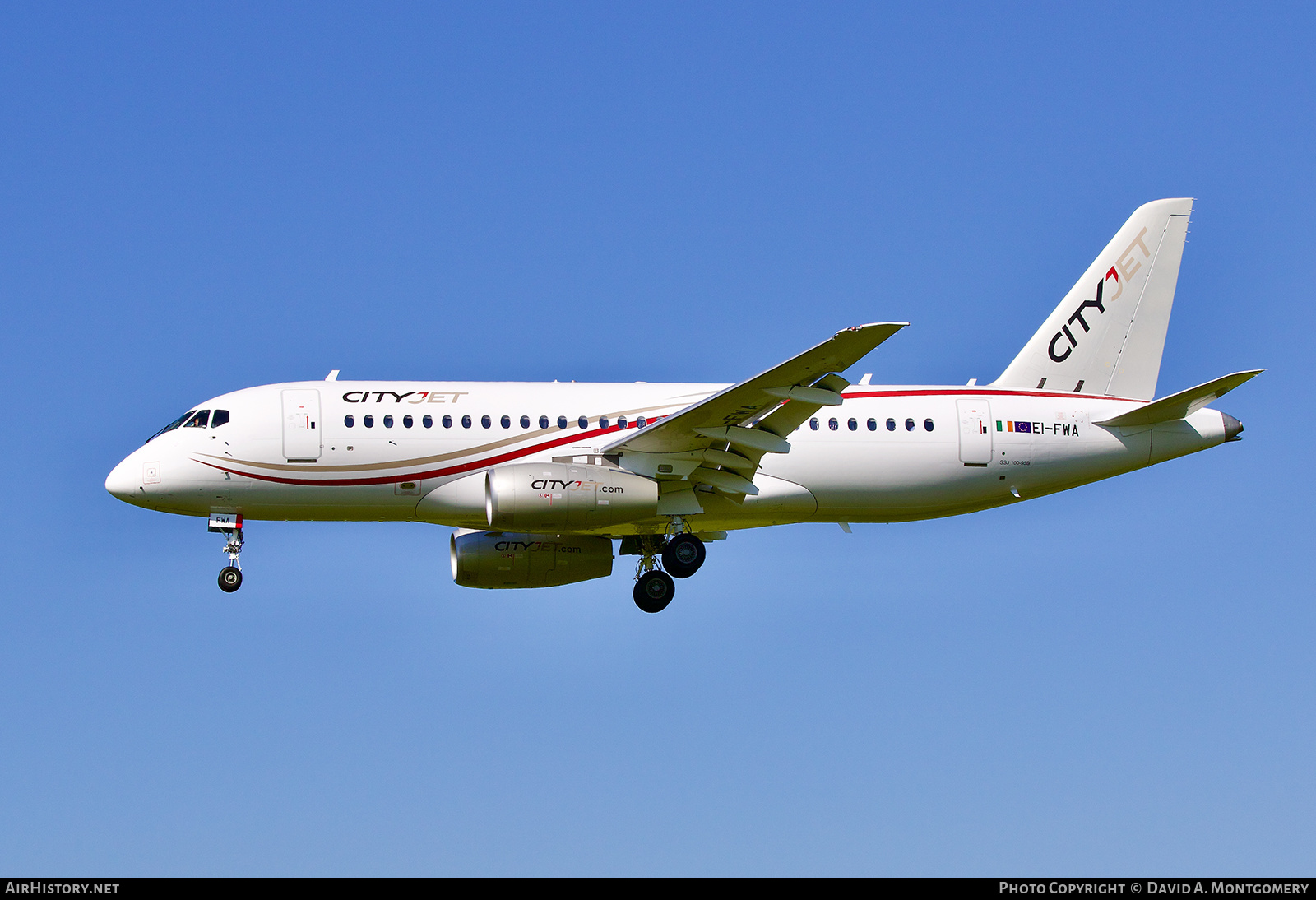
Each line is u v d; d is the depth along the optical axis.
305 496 63.19
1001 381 71.94
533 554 68.19
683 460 62.84
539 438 64.44
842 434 67.88
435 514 64.62
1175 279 74.19
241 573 64.25
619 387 67.00
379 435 63.28
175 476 62.19
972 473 69.31
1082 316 73.12
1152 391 73.50
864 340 53.16
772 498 66.94
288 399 63.69
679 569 65.94
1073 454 70.56
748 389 57.03
